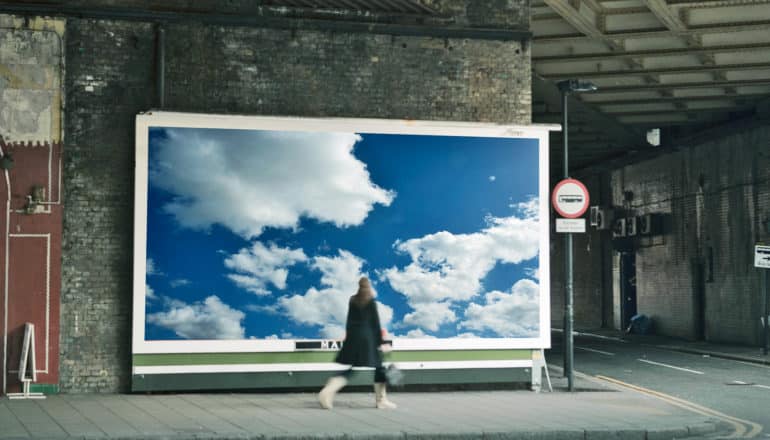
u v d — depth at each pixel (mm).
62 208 15133
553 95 28531
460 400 15023
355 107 16172
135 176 15117
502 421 12609
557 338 37219
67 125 15234
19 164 15023
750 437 12273
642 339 35875
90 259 15227
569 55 24734
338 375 13758
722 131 31531
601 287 43781
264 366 15391
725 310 32688
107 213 15297
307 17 16094
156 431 11281
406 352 15828
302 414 13055
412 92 16375
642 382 19953
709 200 33438
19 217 14992
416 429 11734
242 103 15789
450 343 15984
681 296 35812
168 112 15188
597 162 41625
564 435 11812
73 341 15156
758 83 26844
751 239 30547
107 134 15344
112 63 15391
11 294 14922
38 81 15117
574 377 19188
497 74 16656
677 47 24031
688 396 17375
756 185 30156
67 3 15219
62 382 15109
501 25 16703
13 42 15062
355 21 16266
